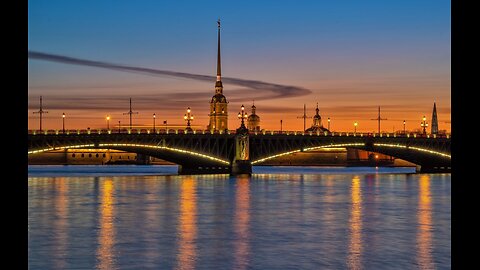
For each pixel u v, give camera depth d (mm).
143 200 101312
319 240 57125
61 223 69688
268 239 57781
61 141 168250
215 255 49031
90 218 74750
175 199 103625
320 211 84625
